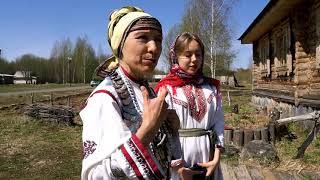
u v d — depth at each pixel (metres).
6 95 30.91
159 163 1.65
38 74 87.62
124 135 1.53
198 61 3.01
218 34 33.66
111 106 1.58
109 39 1.81
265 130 8.03
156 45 1.69
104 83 1.67
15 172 6.86
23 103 20.92
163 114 1.53
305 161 6.41
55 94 32.91
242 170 5.91
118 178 1.46
